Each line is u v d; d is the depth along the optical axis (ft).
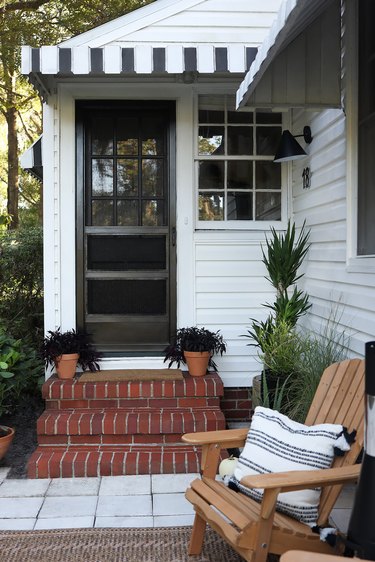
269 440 9.55
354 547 7.20
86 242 17.58
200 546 9.73
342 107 13.17
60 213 17.30
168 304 17.74
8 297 23.47
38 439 14.25
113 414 14.78
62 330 17.40
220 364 17.48
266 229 17.76
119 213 17.72
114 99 17.35
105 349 17.70
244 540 8.04
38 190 49.83
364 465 7.33
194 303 17.51
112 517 11.18
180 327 17.48
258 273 17.57
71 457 13.47
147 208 17.75
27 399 18.28
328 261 14.66
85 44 16.42
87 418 14.42
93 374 16.17
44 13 36.55
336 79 13.12
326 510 8.88
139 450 14.07
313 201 15.72
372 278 11.73
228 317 17.56
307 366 13.42
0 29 35.17
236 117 17.79
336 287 14.10
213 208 17.85
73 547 10.00
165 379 15.84
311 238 16.08
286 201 17.84
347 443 9.03
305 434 9.38
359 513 7.23
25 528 10.72
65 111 17.19
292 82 13.10
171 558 9.66
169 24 16.48
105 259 17.66
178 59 13.88
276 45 9.61
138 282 17.76
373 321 11.80
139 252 17.72
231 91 17.40
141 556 9.72
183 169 17.42
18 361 16.61
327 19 12.97
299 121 16.93
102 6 35.17
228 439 9.90
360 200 12.76
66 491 12.42
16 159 41.47
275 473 8.25
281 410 13.60
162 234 17.69
